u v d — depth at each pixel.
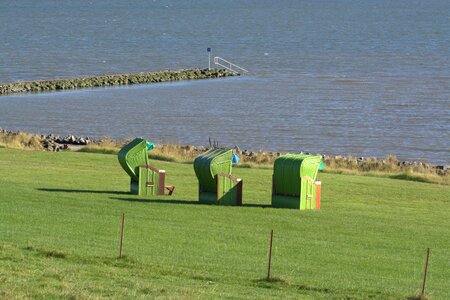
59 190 63.69
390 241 50.19
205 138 118.38
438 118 137.12
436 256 46.66
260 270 40.31
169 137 119.19
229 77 197.25
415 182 75.44
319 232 51.81
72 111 143.88
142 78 189.62
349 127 127.69
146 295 33.03
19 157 83.19
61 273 36.22
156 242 46.28
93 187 66.25
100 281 35.41
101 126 128.75
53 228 48.66
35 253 40.53
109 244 44.78
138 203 59.12
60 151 91.50
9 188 63.25
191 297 33.00
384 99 157.75
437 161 105.56
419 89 172.00
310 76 196.62
